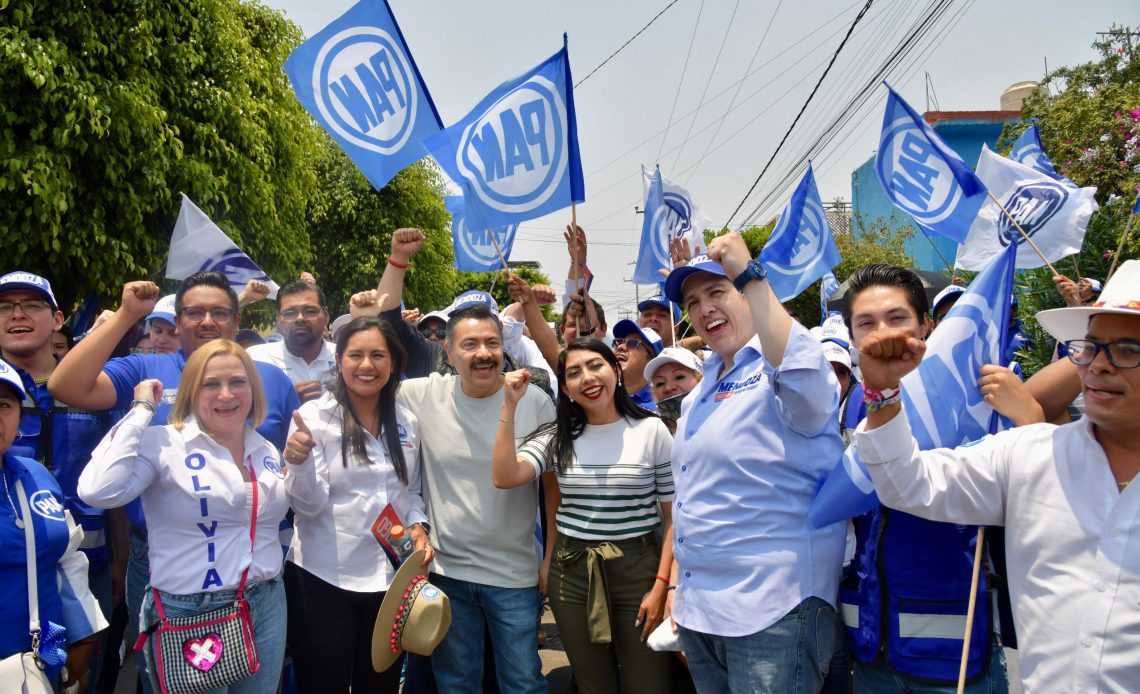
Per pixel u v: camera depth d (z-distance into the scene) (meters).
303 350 4.39
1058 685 1.77
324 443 3.24
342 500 3.22
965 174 4.09
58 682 2.69
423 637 3.01
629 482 3.28
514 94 4.31
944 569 2.30
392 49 4.31
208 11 8.87
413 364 4.38
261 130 9.56
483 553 3.40
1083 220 4.29
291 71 4.13
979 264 4.46
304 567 3.19
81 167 7.35
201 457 2.80
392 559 3.28
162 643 2.67
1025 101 11.52
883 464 2.05
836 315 4.08
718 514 2.58
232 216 9.24
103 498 2.59
